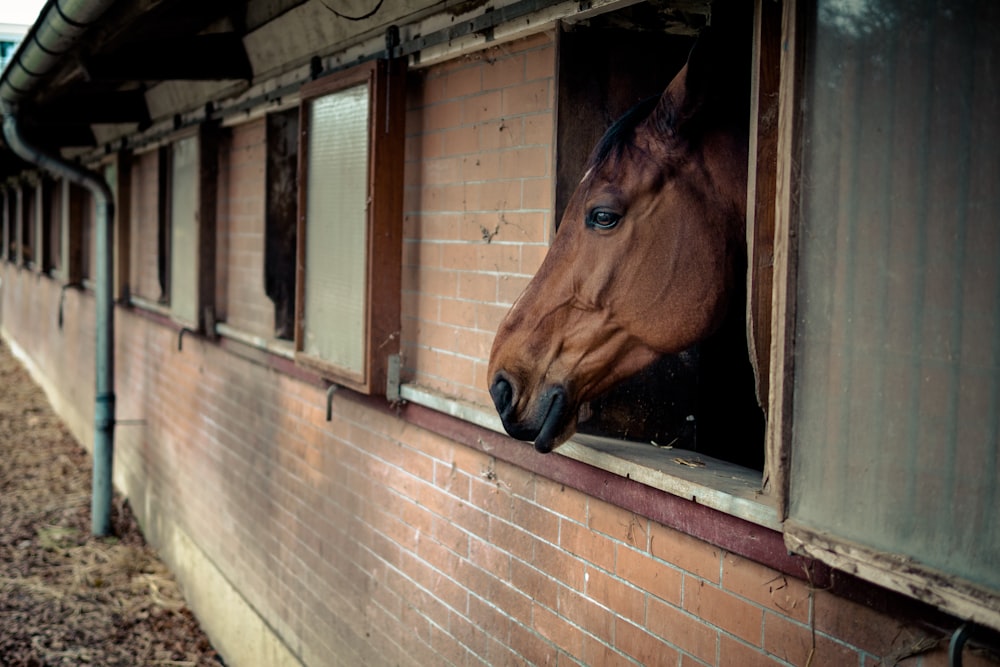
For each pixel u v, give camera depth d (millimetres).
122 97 8008
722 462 2754
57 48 4969
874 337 1775
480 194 3504
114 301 9422
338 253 4379
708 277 2227
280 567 5562
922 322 1696
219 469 6707
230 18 5625
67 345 13820
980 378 1613
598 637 2947
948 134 1641
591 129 2869
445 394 3760
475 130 3525
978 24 1588
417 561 4035
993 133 1576
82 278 12305
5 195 20328
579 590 3039
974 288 1616
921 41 1673
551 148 3014
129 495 9539
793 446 1941
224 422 6605
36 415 14445
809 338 1901
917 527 1714
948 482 1665
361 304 4137
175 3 4395
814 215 1879
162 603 7289
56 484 10594
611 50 2871
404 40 3887
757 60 2047
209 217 6625
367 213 3996
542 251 3156
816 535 1872
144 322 8992
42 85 6133
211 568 6758
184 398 7609
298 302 4809
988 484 1605
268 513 5762
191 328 6859
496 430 3334
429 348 3896
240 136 6273
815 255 1881
